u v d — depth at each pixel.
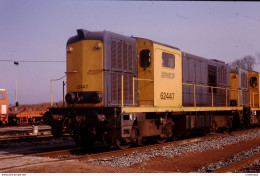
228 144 10.95
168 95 10.70
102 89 8.95
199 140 12.14
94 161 7.45
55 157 8.39
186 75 12.05
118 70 9.46
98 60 9.06
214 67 14.59
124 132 8.46
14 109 27.88
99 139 9.43
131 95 9.91
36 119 29.16
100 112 8.66
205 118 12.91
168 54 10.88
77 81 9.38
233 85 16.64
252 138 12.95
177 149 9.45
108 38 9.22
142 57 10.19
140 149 9.16
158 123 10.35
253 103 17.94
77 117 8.73
